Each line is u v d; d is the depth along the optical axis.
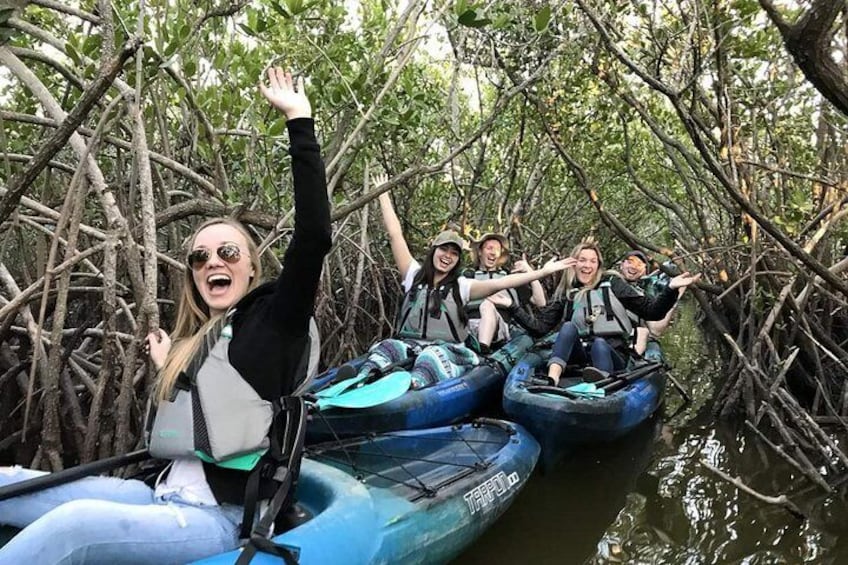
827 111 6.02
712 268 7.59
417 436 4.12
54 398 3.69
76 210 3.18
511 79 6.98
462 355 5.49
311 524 2.31
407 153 7.25
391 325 7.78
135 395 4.32
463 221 8.35
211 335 2.24
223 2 4.20
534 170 9.51
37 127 5.18
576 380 5.61
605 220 7.93
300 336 2.21
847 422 5.39
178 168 4.05
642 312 5.83
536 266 10.21
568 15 6.24
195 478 2.24
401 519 2.90
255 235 5.21
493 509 3.43
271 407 2.23
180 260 4.68
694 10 5.37
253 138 4.46
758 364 5.73
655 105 7.80
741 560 3.53
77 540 1.92
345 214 4.65
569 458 4.75
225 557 2.04
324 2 5.03
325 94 4.90
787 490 4.41
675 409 6.55
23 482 2.22
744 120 6.62
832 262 6.63
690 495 4.39
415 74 6.23
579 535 3.84
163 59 3.38
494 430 4.27
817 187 5.82
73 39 3.58
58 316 3.57
